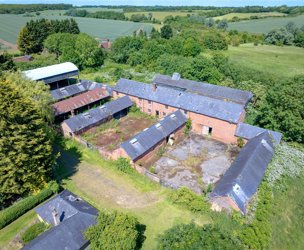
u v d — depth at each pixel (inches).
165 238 935.0
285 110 1711.4
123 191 1368.1
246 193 1195.9
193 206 1223.5
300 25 5984.3
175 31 5418.3
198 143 1820.9
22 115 1163.9
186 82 2632.9
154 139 1646.2
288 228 1175.0
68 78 2979.8
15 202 1264.8
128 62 3796.8
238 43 4845.0
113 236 910.4
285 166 1489.9
